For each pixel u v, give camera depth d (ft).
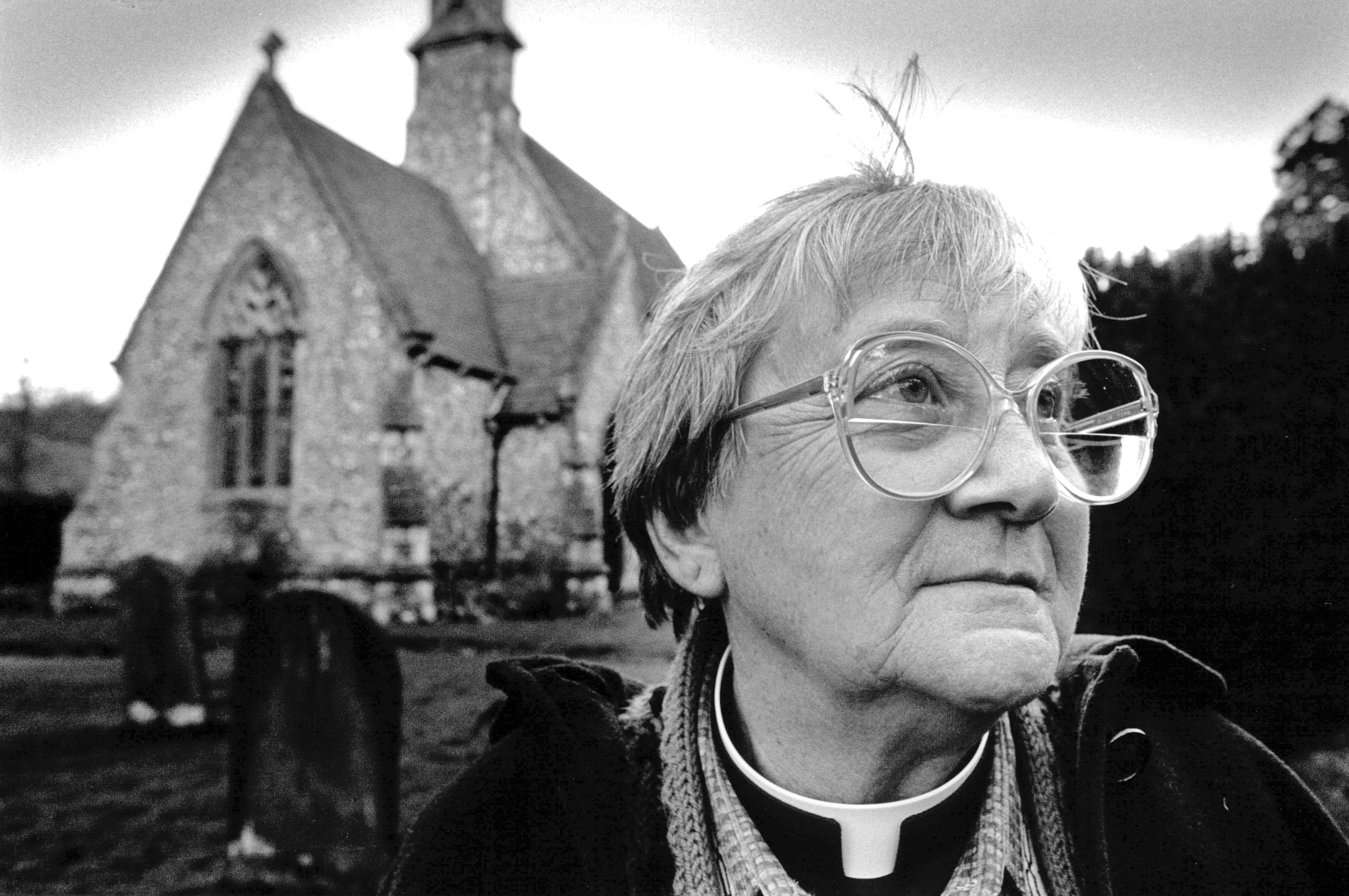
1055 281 2.66
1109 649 3.24
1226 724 3.45
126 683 21.11
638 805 2.82
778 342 2.52
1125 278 8.77
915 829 2.52
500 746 3.34
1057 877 2.73
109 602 46.52
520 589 45.42
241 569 44.65
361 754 11.48
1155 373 8.70
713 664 3.01
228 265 48.16
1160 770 3.14
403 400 44.68
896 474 2.20
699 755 2.80
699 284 2.75
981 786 2.68
